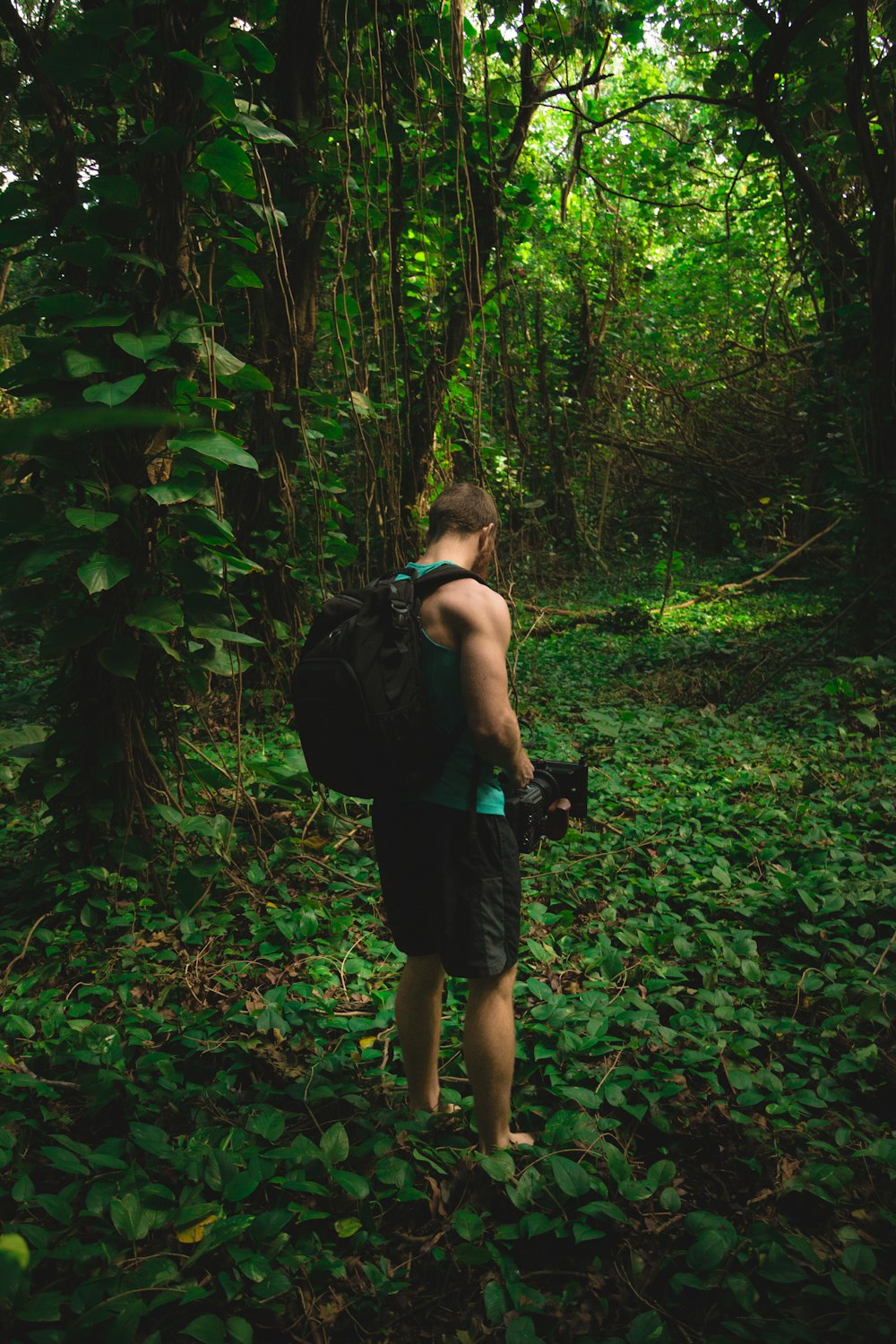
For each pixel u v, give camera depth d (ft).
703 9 29.07
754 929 12.08
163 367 10.99
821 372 30.07
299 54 18.84
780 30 24.07
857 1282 6.51
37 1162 7.69
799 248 31.63
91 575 10.59
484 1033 7.63
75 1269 6.41
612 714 22.84
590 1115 8.55
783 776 17.83
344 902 12.74
